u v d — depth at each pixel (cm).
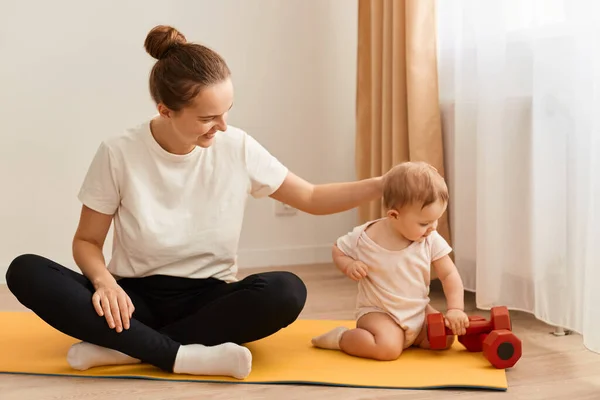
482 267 211
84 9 268
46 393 150
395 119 248
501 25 205
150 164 169
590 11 177
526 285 208
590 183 178
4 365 166
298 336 191
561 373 164
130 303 159
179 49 158
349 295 241
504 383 154
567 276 189
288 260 299
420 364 167
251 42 287
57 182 271
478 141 212
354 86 301
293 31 292
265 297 160
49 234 271
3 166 265
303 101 295
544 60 191
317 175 300
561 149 189
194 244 171
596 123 162
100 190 168
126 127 277
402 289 175
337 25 297
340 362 168
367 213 277
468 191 228
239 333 164
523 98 205
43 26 264
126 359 164
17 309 223
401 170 172
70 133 271
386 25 253
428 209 169
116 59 273
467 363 168
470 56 224
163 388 153
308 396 148
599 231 162
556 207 190
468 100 226
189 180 171
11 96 263
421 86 238
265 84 290
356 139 280
